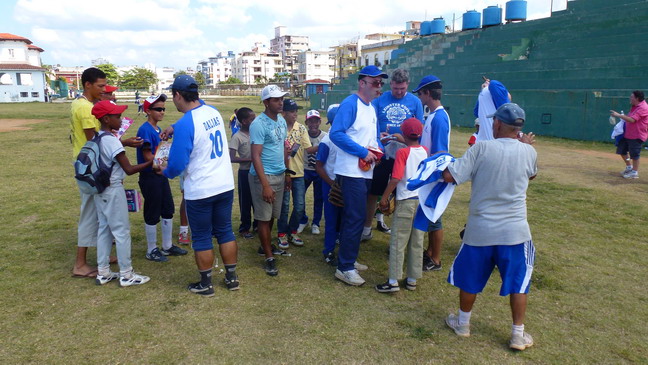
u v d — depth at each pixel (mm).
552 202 7441
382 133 4996
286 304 4012
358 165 4270
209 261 4121
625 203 7305
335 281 4543
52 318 3689
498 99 5035
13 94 50250
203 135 3934
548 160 11594
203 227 4066
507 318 3811
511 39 24281
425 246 5590
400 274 4219
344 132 4242
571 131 16062
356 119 4309
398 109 5145
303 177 5566
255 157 4422
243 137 5621
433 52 29594
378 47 71125
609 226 6203
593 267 4832
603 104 14977
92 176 4008
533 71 19469
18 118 24922
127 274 4316
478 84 22578
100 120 4121
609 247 5422
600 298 4148
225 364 3117
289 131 5648
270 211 4629
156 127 4941
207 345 3338
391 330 3596
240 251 5375
